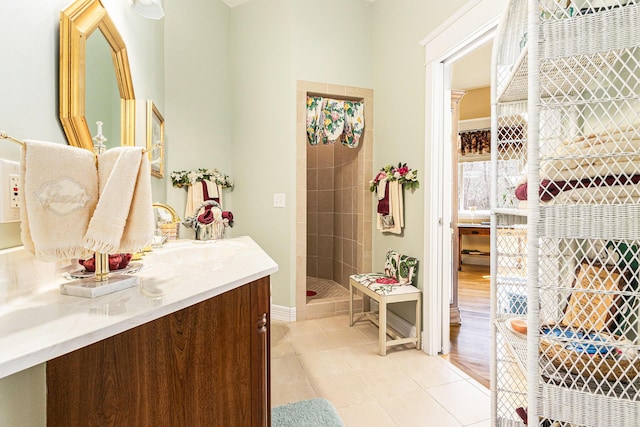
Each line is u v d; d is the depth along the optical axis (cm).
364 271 318
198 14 299
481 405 170
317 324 289
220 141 317
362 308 317
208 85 308
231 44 324
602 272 116
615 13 83
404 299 233
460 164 573
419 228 245
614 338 99
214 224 202
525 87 130
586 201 93
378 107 307
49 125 97
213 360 94
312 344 246
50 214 73
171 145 285
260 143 308
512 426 134
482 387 187
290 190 294
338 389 185
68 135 106
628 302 101
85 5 114
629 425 82
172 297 76
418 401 174
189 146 296
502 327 132
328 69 303
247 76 315
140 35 205
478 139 540
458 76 454
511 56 145
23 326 58
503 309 146
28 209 70
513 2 113
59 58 102
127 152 82
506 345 120
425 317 234
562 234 88
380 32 301
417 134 247
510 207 144
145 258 135
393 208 269
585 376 95
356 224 336
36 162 71
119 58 156
